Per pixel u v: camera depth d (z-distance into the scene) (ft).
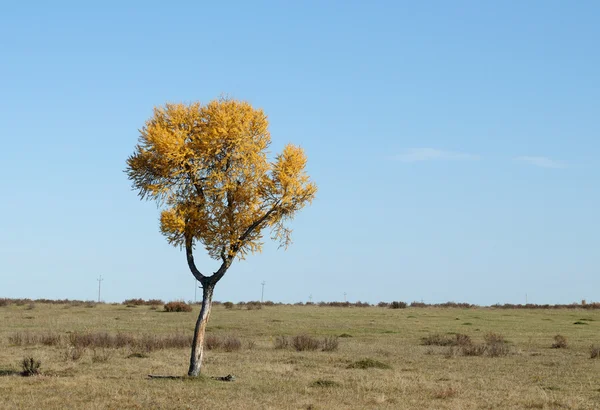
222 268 70.28
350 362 94.12
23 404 54.75
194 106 70.28
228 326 166.71
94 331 142.31
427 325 176.35
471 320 196.34
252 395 61.98
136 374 74.69
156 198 68.03
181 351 104.83
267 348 114.73
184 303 228.22
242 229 69.87
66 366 81.56
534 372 87.10
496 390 70.38
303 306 290.35
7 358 90.58
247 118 69.46
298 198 69.97
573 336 148.15
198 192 69.87
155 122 69.41
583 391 71.77
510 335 150.71
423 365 93.20
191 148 68.49
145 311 222.07
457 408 58.59
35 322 168.14
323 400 60.80
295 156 69.36
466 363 96.17
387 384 71.41
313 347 113.19
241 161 68.95
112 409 53.57
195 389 63.52
